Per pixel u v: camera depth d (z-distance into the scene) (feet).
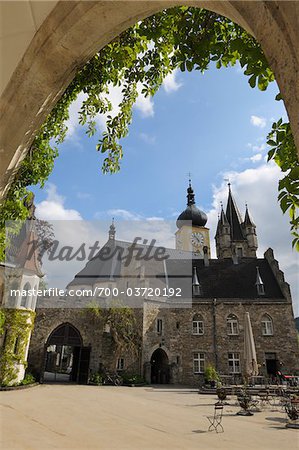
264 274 109.40
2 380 69.77
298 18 3.53
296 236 8.09
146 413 45.09
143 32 12.80
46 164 19.34
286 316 96.22
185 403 56.85
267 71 8.61
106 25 6.63
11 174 7.94
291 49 3.66
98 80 16.14
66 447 24.95
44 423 34.78
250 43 8.98
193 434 32.68
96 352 86.69
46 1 6.77
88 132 18.97
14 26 7.17
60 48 6.94
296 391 54.29
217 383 74.74
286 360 91.66
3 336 73.41
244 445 28.50
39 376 81.25
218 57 10.73
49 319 86.58
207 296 103.30
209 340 95.45
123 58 15.15
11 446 24.17
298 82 3.60
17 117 7.38
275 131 9.14
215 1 4.89
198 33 10.74
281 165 8.78
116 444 26.94
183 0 5.64
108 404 51.85
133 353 89.40
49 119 17.88
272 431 34.96
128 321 90.58
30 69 7.15
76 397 58.39
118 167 18.15
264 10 3.97
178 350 94.12
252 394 54.24
